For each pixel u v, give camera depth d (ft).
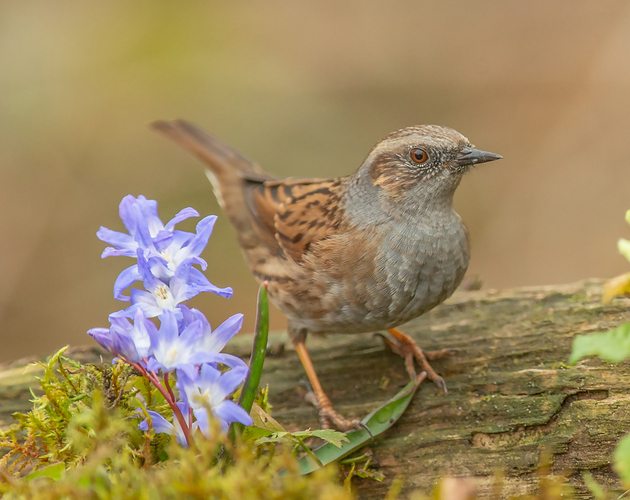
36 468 16.11
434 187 23.73
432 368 23.27
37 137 49.83
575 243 47.60
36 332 47.55
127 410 15.67
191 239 16.06
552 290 26.17
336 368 25.16
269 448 17.29
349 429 22.30
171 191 50.03
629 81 51.70
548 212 49.01
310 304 24.94
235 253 48.57
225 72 52.75
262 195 29.12
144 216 16.38
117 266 48.73
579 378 21.21
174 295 15.69
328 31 56.59
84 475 12.80
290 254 25.91
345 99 55.06
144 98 51.26
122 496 12.55
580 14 54.70
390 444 21.01
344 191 25.90
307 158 51.98
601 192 48.80
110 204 49.67
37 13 52.47
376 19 56.95
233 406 14.29
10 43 51.29
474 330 24.97
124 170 50.24
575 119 51.93
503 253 48.52
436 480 20.02
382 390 24.00
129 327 14.89
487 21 55.88
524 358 23.03
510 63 54.75
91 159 50.16
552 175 50.19
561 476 19.15
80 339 47.37
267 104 52.85
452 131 24.48
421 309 24.43
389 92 55.21
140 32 52.80
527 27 55.83
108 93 51.16
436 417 21.61
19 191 49.29
